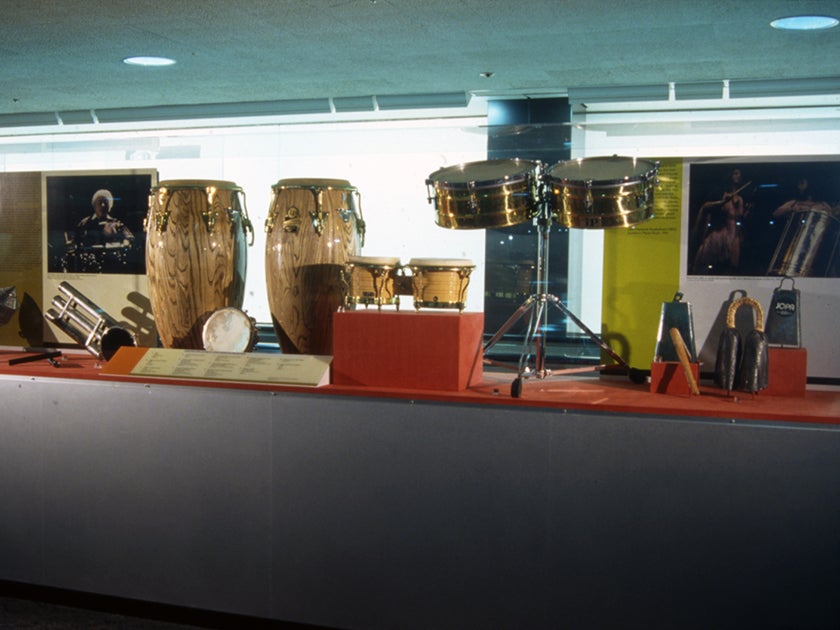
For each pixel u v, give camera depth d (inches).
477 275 183.9
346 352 122.1
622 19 238.5
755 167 123.3
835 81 318.7
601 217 119.6
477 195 122.9
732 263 124.8
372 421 118.5
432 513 117.2
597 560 111.9
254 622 126.8
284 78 332.2
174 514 128.0
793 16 232.8
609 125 138.3
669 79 331.3
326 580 122.2
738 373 117.1
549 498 112.9
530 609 114.7
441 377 118.8
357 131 159.9
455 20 241.8
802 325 122.4
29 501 135.4
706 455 107.5
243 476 124.4
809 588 105.6
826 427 104.1
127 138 154.2
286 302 142.5
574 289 154.9
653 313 128.3
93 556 132.7
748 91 327.3
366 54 287.4
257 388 123.3
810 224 121.5
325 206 140.6
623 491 110.4
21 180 156.5
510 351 145.4
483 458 114.8
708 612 108.9
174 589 129.0
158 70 317.1
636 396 116.6
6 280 158.1
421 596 118.6
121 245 151.3
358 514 120.0
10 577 137.5
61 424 132.6
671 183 126.7
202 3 224.8
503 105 375.6
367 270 125.7
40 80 337.7
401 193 161.8
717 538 107.9
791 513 105.5
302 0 221.6
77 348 154.8
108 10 232.8
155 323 150.3
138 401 128.6
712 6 223.9
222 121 407.8
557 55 286.4
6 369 135.6
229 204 143.9
